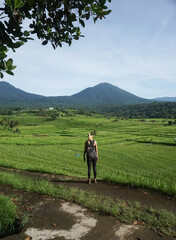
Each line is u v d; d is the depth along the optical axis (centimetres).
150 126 15450
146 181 688
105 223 372
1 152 4466
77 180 800
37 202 487
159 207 468
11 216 381
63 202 486
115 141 9194
